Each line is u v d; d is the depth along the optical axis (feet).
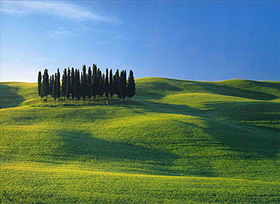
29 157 120.78
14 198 73.97
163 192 84.33
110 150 140.77
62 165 112.88
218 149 146.82
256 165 128.36
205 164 127.95
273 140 169.89
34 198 74.69
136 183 90.74
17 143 138.41
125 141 157.07
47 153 127.03
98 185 86.48
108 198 77.46
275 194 87.92
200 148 147.33
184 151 143.13
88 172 101.45
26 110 236.63
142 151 142.61
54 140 145.69
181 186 90.48
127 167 117.39
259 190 90.48
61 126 189.37
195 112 265.75
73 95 288.51
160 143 153.58
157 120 198.39
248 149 149.79
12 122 195.42
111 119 215.51
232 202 80.43
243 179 111.04
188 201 79.20
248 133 178.50
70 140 149.59
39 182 86.02
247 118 228.43
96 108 251.60
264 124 212.64
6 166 104.73
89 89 284.20
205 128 178.70
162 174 111.55
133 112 239.91
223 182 97.96
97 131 179.22
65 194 78.23
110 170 110.01
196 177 106.22
